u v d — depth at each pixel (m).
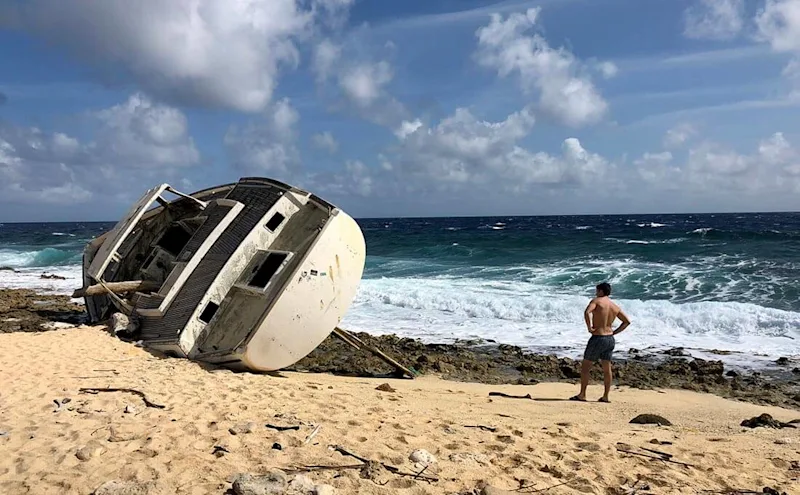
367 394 7.82
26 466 4.25
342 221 9.32
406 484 4.00
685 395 9.20
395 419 6.04
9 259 35.69
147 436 4.95
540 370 10.92
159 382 7.21
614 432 6.26
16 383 7.02
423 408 7.11
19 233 76.62
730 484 4.45
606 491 4.18
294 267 8.87
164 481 3.90
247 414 5.80
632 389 9.58
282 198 9.72
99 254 11.84
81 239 58.19
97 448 4.54
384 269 26.81
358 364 11.26
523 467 4.56
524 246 33.97
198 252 9.75
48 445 4.74
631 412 7.79
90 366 8.06
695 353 11.99
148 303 10.08
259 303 8.77
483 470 4.41
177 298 9.51
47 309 16.11
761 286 17.94
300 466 4.28
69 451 4.55
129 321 10.23
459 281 21.50
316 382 8.59
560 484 4.19
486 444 5.17
